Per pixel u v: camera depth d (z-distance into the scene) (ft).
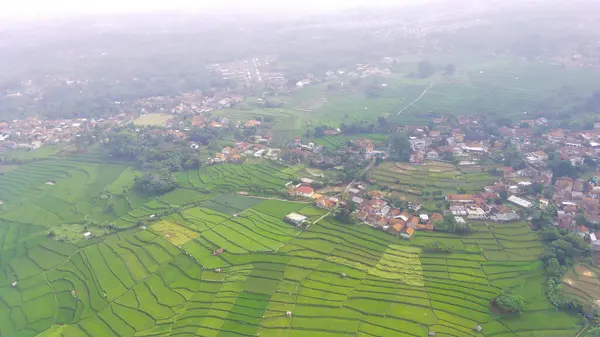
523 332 289.33
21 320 338.54
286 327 300.81
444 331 290.76
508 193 463.42
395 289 333.01
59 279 382.22
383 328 296.10
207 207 476.54
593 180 482.69
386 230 410.11
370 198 466.70
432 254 375.04
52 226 465.06
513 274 345.72
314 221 431.02
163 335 303.89
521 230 402.52
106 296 350.84
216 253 388.37
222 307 323.78
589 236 382.83
